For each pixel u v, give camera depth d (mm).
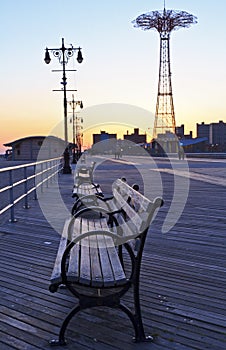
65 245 3666
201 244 5371
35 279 4012
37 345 2691
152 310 3219
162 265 4422
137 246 2930
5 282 3930
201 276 4035
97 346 2662
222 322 2986
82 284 2725
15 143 58031
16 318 3107
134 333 2828
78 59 20125
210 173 20281
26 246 5367
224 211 8141
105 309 3240
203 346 2650
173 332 2846
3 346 2684
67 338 2777
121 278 2771
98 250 3422
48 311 3230
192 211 8172
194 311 3188
